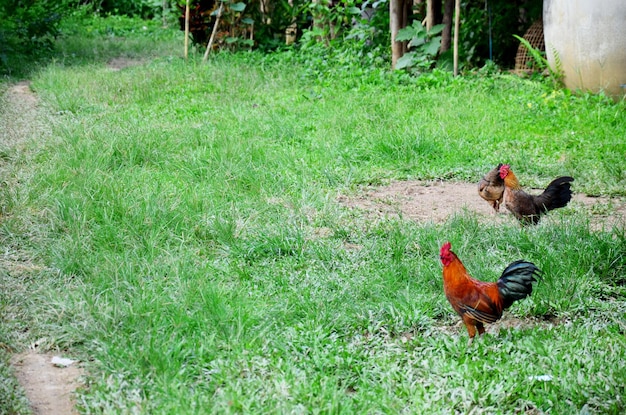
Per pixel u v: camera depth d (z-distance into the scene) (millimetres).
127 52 18297
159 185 8016
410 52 14281
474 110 11555
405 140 9766
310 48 15922
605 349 5066
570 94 12320
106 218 6898
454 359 4992
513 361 4910
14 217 7078
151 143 9359
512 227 7145
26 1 17656
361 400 4406
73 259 6168
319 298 5734
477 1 15586
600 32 11945
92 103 12211
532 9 14750
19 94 13242
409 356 4953
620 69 12031
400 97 12445
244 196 7965
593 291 6031
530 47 13289
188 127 10594
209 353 4906
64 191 7715
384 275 6109
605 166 9039
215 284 5801
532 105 11578
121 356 4801
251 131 10586
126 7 26156
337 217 7516
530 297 5836
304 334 5199
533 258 6523
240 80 14000
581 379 4660
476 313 5109
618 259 6422
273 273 6211
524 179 8867
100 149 9031
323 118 11234
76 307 5402
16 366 4895
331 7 17234
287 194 8125
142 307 5363
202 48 17641
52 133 10047
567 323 5504
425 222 7531
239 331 5090
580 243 6660
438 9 14367
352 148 9781
